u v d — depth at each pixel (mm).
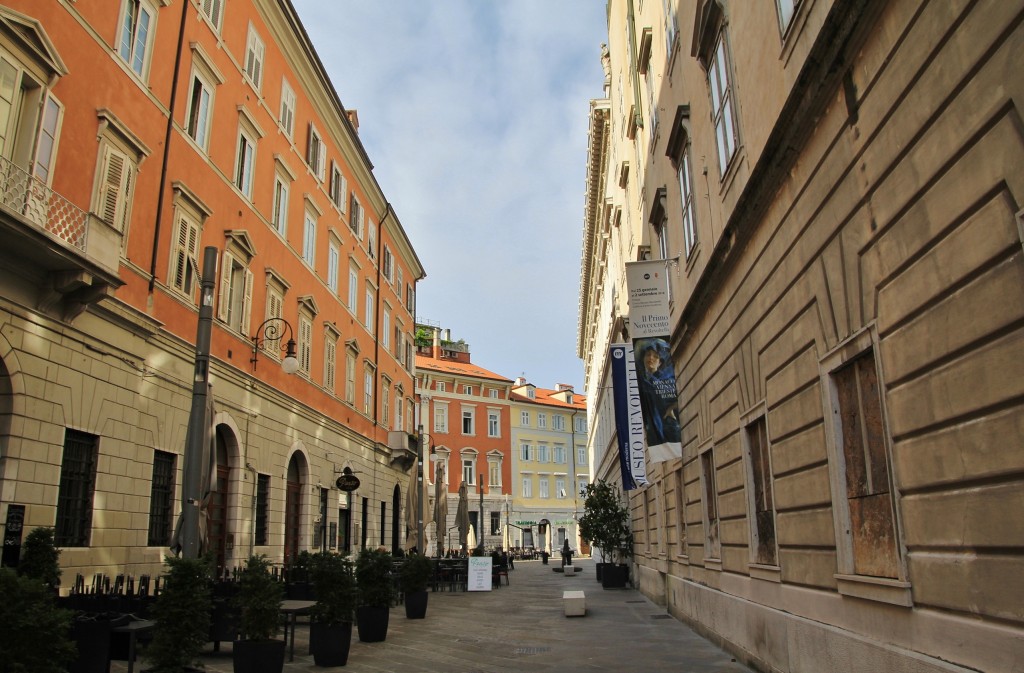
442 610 19109
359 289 33562
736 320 10141
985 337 4137
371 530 34094
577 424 77812
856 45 5656
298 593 14789
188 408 16578
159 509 15391
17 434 11070
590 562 59812
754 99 8719
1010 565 3953
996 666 4074
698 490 13453
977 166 4156
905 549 5223
